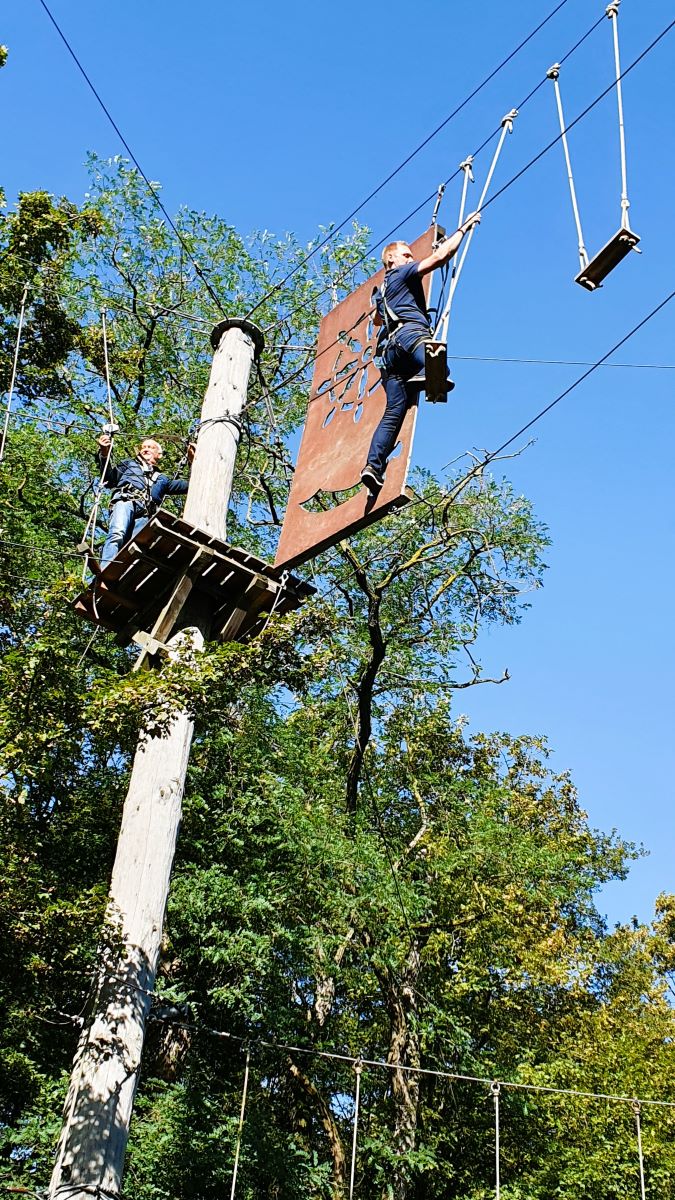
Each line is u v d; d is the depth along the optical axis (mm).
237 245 18672
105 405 17016
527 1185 17703
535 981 19875
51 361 13133
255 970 13648
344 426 8047
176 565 8273
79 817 12984
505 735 25672
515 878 17891
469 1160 18344
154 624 8625
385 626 18328
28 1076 11508
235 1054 14852
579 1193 17688
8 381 12562
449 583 17750
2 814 8242
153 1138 12742
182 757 8164
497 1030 19719
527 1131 18625
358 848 15555
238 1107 14359
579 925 25219
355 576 17375
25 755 7906
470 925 18281
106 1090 6895
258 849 14859
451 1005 18609
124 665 15180
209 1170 12727
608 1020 21078
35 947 7883
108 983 7277
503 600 18328
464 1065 17719
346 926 15289
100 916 7371
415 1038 16875
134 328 17969
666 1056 19609
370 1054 17875
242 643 8383
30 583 12812
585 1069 18969
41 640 8094
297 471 8289
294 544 7996
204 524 8922
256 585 8172
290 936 13828
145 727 7848
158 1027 14602
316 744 18062
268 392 11875
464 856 17188
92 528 8695
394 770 19625
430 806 19391
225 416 9570
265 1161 13188
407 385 7484
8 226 12602
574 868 19281
